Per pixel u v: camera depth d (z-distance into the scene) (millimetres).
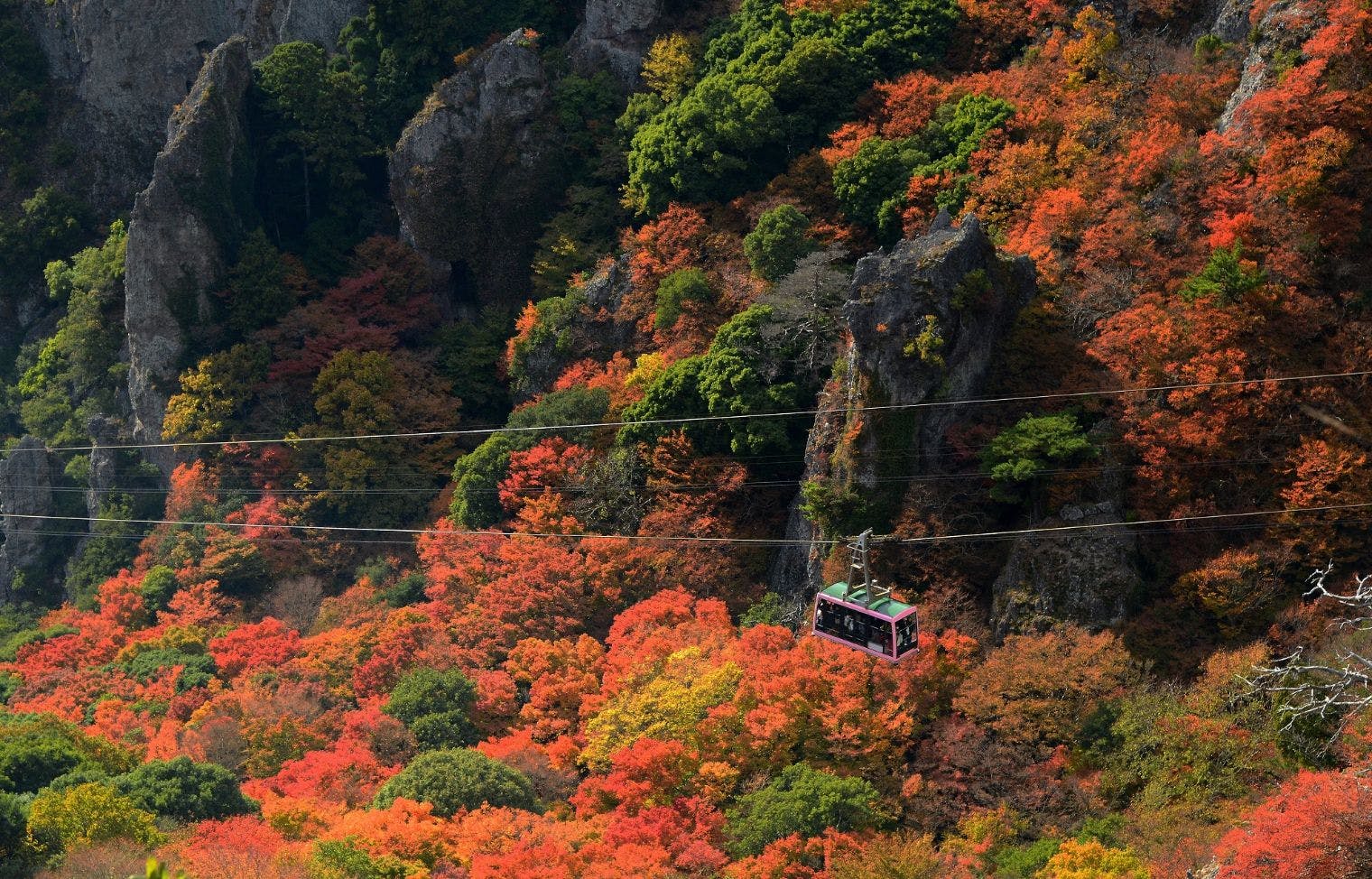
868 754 81688
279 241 151375
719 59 136500
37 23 170750
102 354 151875
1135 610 87312
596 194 138125
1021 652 82750
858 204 116938
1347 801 60375
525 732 91375
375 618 113000
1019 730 80000
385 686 101250
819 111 125812
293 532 128250
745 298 115438
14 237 163750
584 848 75000
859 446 94438
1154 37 115625
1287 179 93812
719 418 103438
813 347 103750
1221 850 66500
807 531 98625
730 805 81500
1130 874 68750
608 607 102438
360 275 143125
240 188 146625
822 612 67250
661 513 103875
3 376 164250
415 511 128500
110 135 167625
